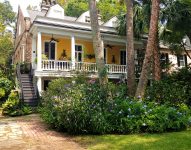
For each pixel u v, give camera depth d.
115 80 21.75
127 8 12.99
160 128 8.81
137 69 19.78
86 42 22.33
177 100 12.23
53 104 10.00
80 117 8.72
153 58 14.27
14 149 7.00
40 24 17.34
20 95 17.95
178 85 13.57
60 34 18.61
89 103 9.11
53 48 20.78
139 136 8.23
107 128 8.77
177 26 17.62
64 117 9.01
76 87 9.80
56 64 18.17
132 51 12.63
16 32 31.81
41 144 7.52
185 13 16.91
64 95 9.61
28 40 22.03
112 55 23.80
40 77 17.45
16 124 11.48
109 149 6.76
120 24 19.69
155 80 13.93
